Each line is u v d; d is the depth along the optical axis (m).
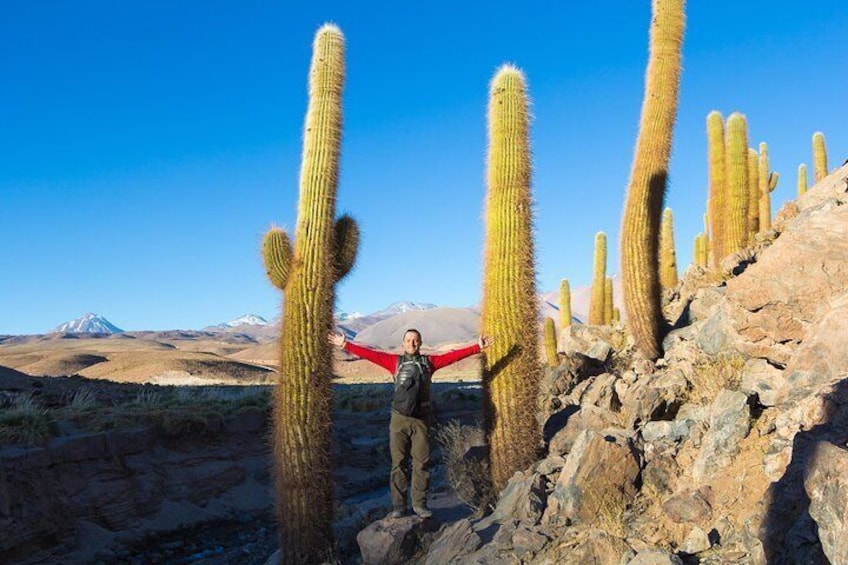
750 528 4.82
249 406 15.79
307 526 7.41
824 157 22.78
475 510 7.44
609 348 12.01
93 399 15.73
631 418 7.33
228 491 13.44
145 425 13.12
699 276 14.32
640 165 10.90
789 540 4.32
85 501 11.07
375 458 16.61
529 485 6.53
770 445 5.41
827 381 5.82
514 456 7.38
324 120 8.20
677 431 6.67
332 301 7.93
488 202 7.92
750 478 5.32
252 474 14.11
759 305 7.14
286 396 7.60
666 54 11.00
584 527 5.75
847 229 7.05
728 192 14.78
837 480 4.12
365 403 20.38
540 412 9.33
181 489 12.63
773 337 7.08
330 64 8.31
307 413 7.57
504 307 7.58
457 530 6.23
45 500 10.45
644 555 4.70
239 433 14.71
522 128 7.92
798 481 4.55
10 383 19.03
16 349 114.62
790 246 7.12
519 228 7.71
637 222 10.69
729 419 5.88
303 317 7.71
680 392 7.43
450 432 10.06
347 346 7.54
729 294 7.45
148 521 11.68
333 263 8.03
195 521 12.19
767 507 4.63
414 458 7.18
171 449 13.25
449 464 8.69
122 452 12.21
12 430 10.98
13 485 10.07
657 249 10.88
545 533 5.78
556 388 10.20
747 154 14.77
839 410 5.06
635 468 6.09
